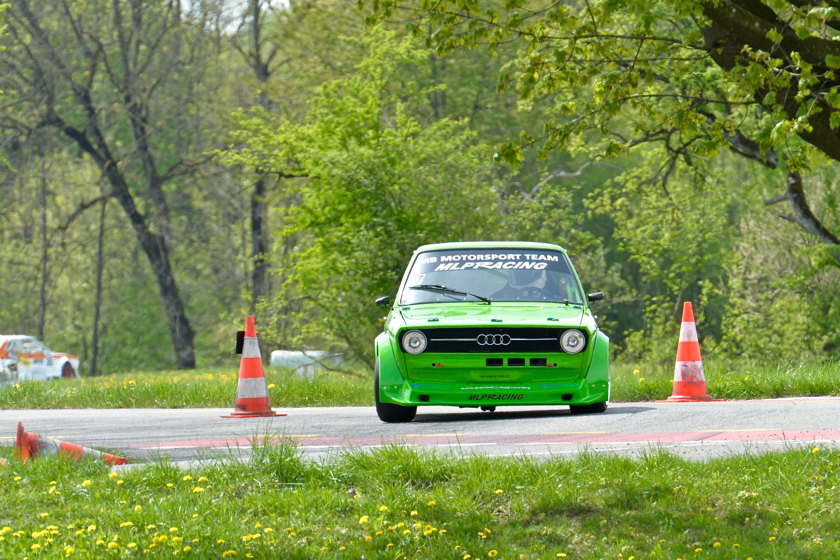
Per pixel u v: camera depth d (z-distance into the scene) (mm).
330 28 150625
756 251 101750
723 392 46500
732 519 19109
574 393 34719
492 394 34375
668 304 100875
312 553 17359
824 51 26562
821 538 17422
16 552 17328
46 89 150375
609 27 76062
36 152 168000
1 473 24750
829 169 89812
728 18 26516
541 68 31453
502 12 122312
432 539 18203
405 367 35156
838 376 47688
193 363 170625
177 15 155750
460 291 38562
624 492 20828
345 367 89500
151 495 22000
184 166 176375
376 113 103438
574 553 17406
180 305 170750
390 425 35344
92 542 17953
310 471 23469
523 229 93125
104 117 162625
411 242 85812
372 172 89562
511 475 22297
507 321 34625
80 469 25047
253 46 169375
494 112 159375
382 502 20828
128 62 156000
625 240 105125
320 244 91688
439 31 31344
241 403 42375
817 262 91375
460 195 88500
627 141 91750
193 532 18578
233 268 197375
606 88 29688
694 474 22500
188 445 30969
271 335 87812
